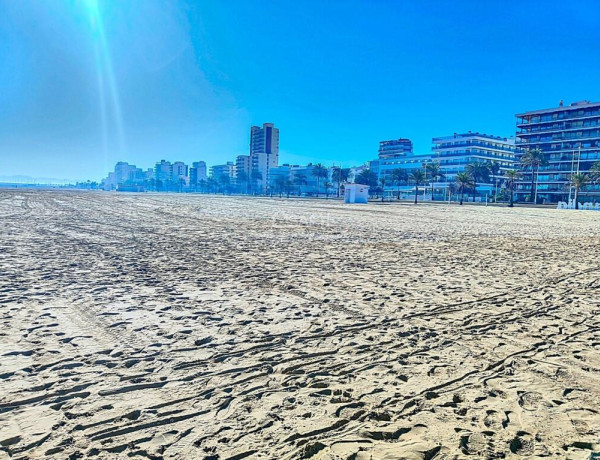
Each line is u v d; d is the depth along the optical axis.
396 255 12.81
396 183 149.88
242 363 4.47
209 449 2.93
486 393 3.92
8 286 7.38
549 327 6.02
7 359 4.36
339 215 34.31
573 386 4.12
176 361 4.46
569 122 101.75
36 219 22.02
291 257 11.84
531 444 3.09
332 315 6.32
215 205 47.03
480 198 120.69
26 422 3.22
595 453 2.91
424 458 2.87
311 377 4.17
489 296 7.83
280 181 155.75
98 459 2.78
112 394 3.70
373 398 3.76
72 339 5.00
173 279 8.48
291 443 3.02
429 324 6.03
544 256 13.48
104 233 16.59
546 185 102.62
